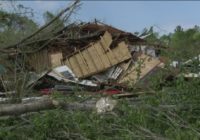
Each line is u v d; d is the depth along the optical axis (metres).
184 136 6.36
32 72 13.11
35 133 6.79
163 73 9.31
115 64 15.98
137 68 10.48
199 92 7.85
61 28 14.57
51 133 6.80
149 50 16.64
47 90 13.08
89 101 8.38
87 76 15.98
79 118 6.86
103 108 7.37
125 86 12.17
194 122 7.51
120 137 6.49
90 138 6.61
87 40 16.53
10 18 14.04
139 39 16.98
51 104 7.19
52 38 14.45
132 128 6.89
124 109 7.22
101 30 16.52
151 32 17.03
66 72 15.16
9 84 9.50
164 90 8.12
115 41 16.59
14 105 7.01
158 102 7.46
